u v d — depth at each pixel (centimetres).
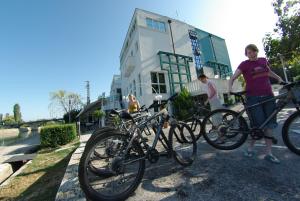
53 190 318
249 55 318
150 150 271
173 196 219
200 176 264
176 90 1628
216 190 223
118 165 231
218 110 349
